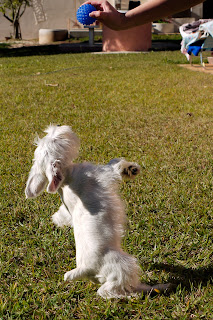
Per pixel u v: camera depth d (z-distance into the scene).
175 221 1.48
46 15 11.07
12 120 2.89
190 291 1.15
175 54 6.81
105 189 1.12
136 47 7.64
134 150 2.19
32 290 1.20
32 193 1.11
